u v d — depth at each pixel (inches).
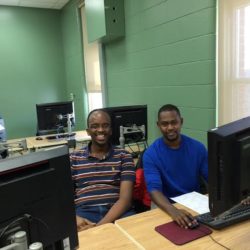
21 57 221.5
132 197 76.2
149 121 138.6
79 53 209.9
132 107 111.5
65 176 36.3
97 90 196.1
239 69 93.4
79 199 73.9
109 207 73.1
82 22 202.2
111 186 75.1
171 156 74.0
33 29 224.2
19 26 218.8
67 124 159.0
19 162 32.0
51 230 35.0
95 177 75.1
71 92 234.8
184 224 51.5
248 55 90.2
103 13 144.6
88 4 158.6
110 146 80.2
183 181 73.9
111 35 146.9
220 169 37.8
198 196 65.9
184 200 63.8
